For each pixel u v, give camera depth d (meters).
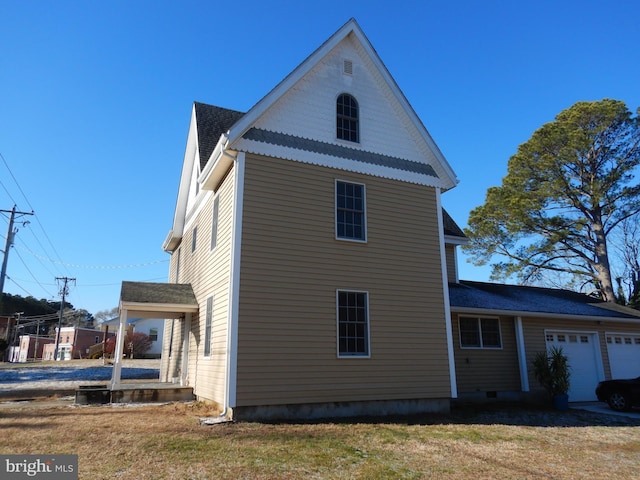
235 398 9.34
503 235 26.59
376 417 10.43
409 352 11.55
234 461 6.31
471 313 14.81
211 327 11.69
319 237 11.16
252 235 10.36
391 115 13.35
